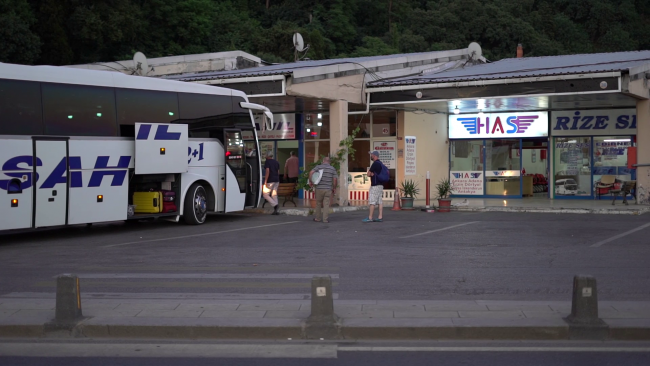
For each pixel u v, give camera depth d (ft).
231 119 61.87
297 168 81.20
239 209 62.54
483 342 23.08
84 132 49.60
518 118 85.51
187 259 39.78
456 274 34.45
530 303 27.07
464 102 75.05
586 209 67.77
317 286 23.85
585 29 254.06
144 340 23.58
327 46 193.57
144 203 54.90
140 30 153.89
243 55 104.32
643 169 72.84
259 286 31.68
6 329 23.97
